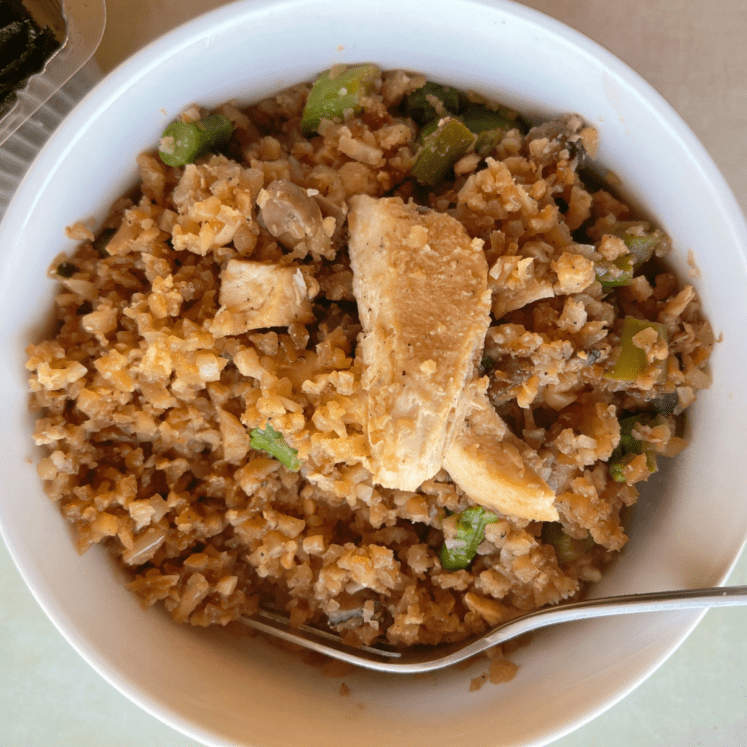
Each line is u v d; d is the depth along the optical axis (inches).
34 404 7.3
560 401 7.6
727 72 8.8
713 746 9.1
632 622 7.1
